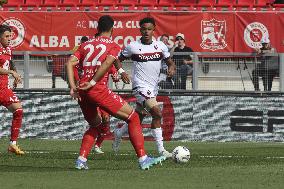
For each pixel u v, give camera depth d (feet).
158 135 137.28
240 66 192.34
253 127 185.98
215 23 214.07
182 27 214.48
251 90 191.01
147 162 109.70
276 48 213.87
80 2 245.65
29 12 219.20
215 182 94.07
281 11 216.74
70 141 181.57
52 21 218.59
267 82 191.21
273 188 88.53
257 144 177.88
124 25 216.33
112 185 90.12
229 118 186.09
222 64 192.65
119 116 109.29
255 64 191.83
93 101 108.58
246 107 185.98
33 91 188.85
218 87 192.34
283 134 184.96
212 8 235.40
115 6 239.30
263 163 125.80
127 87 195.21
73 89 107.86
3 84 143.84
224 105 186.29
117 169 112.37
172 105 186.60
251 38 213.87
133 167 116.88
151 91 139.23
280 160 132.26
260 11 217.15
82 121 187.62
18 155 140.97
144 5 237.86
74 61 108.99
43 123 188.65
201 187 88.94
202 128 186.29
